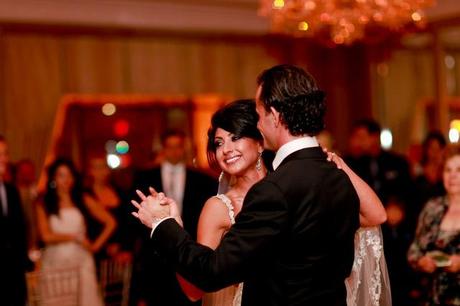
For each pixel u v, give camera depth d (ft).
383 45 31.58
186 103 30.55
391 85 31.60
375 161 22.06
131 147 29.73
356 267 9.22
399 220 19.15
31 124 26.61
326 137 23.18
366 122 22.20
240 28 29.99
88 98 27.73
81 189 22.52
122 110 29.63
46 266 21.68
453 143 29.76
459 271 13.82
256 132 9.22
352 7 15.96
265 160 9.77
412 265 14.84
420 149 29.45
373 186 21.71
